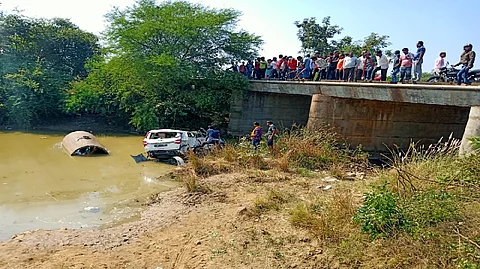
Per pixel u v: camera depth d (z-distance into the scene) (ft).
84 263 19.40
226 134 72.38
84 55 104.94
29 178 36.94
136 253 20.68
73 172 39.78
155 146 45.09
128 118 77.41
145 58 66.95
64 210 28.45
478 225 18.17
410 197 22.34
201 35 70.74
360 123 49.49
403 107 49.85
